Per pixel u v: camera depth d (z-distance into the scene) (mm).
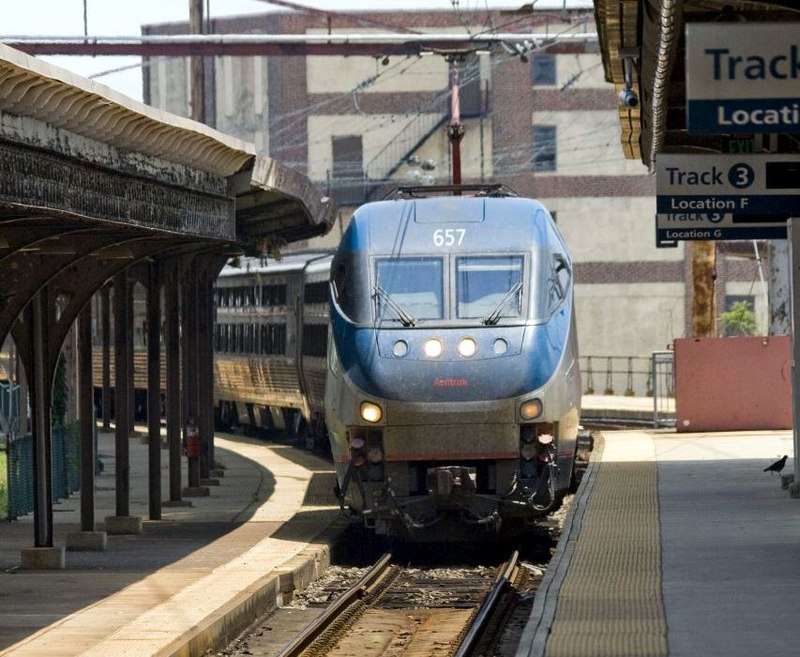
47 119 42969
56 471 81562
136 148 51094
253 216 84750
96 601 48156
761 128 36250
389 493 60469
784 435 100938
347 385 61188
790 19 45594
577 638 35438
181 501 77500
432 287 62469
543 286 62625
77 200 46188
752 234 65875
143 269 74750
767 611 38750
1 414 87500
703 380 103938
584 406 137250
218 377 127312
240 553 59219
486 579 58344
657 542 52438
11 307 52875
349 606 51688
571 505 63562
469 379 60062
